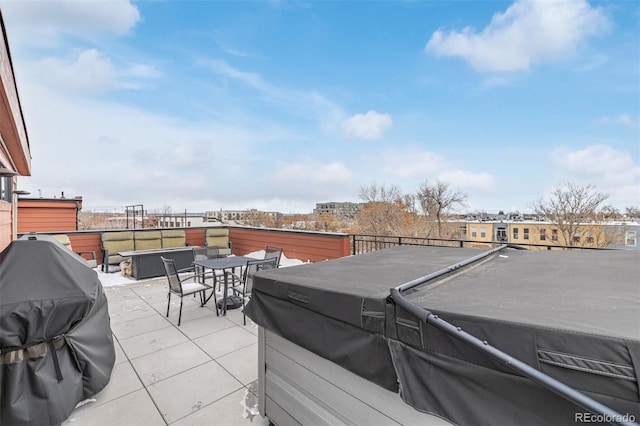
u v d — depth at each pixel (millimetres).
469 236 15219
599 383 802
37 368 1842
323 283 1614
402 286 1395
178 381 2453
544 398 875
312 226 17797
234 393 2295
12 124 2225
